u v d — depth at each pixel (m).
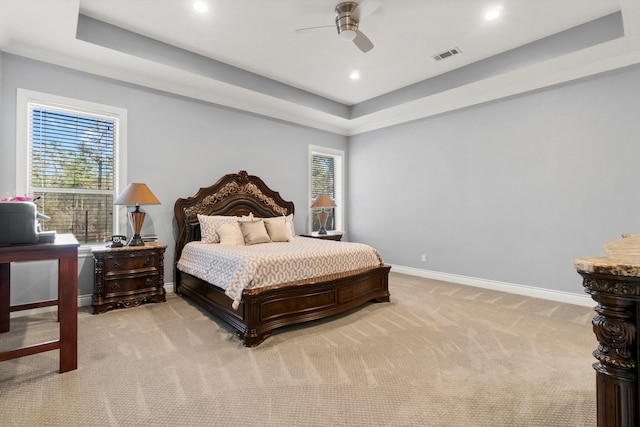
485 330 2.79
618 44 3.03
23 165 3.12
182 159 4.17
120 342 2.48
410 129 5.27
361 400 1.75
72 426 1.52
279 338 2.59
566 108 3.67
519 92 4.01
